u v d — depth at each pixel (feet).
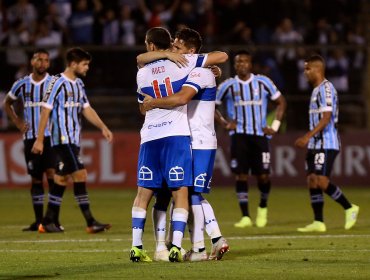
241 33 224.74
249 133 135.54
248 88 136.98
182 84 87.45
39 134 122.21
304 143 124.47
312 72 126.41
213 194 192.34
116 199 182.50
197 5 232.53
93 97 210.18
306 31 236.22
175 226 87.45
